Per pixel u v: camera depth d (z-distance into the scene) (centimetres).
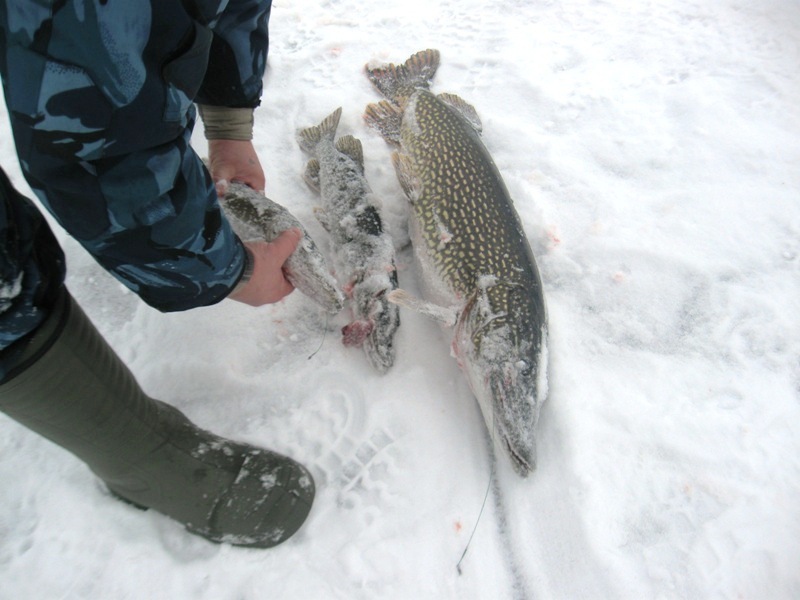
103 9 54
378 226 120
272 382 108
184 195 70
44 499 97
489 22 164
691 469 97
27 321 68
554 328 112
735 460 98
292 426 104
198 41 62
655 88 146
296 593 90
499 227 113
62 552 93
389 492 98
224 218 81
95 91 57
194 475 91
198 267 78
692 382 106
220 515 92
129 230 69
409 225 124
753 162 132
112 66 56
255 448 99
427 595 90
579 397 103
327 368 110
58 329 72
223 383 108
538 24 163
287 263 102
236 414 106
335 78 153
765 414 102
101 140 59
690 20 159
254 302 97
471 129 127
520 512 96
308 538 95
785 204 125
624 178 132
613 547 91
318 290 105
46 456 100
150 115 62
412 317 116
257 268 90
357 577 91
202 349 110
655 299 116
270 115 146
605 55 154
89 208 64
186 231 73
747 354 109
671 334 112
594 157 136
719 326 112
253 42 100
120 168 63
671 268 119
